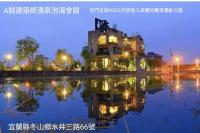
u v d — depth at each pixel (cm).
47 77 4088
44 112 912
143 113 836
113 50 7062
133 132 583
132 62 7962
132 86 2197
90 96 1449
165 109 911
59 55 6028
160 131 584
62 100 1283
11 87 2148
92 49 7250
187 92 1581
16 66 5056
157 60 10431
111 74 6106
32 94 1597
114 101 1195
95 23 7381
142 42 9381
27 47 5372
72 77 4400
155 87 2033
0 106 1069
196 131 578
